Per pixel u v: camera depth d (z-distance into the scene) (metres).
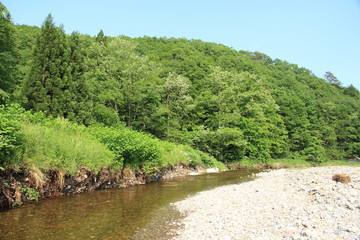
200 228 8.43
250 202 11.77
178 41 82.12
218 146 37.97
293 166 45.03
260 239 6.98
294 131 52.69
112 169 15.87
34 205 10.46
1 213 9.23
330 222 7.87
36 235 7.51
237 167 36.97
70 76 23.00
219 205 11.62
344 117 65.75
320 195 11.44
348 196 10.62
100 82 31.66
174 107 39.78
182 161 26.45
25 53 32.41
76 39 26.06
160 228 8.54
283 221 8.48
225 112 42.44
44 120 15.05
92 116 26.86
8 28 20.12
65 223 8.69
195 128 40.53
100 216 9.71
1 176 9.74
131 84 33.66
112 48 37.88
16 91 21.75
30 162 10.91
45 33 22.58
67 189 12.88
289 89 69.56
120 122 29.45
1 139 9.52
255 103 42.94
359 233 6.78
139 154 18.11
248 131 40.38
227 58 70.38
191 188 16.81
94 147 15.18
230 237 7.34
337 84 104.06
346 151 62.34
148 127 36.25
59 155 12.58
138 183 18.00
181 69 54.66
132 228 8.50
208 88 47.84
